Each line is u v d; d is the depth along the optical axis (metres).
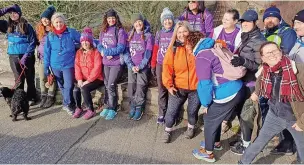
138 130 4.61
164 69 4.06
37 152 3.97
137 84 4.83
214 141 3.79
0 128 4.56
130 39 4.74
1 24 5.16
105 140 4.30
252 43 3.47
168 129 4.29
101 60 4.87
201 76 3.45
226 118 3.66
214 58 3.42
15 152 3.95
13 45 5.07
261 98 3.72
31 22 6.80
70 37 4.94
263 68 3.19
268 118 3.34
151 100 5.05
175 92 4.10
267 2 8.74
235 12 3.93
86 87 4.82
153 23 6.51
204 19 4.85
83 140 4.29
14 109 4.69
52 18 4.85
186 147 4.17
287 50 3.71
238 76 3.45
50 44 4.91
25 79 5.55
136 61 4.72
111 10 4.75
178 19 4.93
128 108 5.21
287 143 3.95
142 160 3.85
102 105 5.33
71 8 6.70
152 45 4.65
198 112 4.58
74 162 3.78
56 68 4.93
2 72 6.19
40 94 5.62
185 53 3.92
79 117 4.98
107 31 4.77
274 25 4.09
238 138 4.30
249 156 3.50
